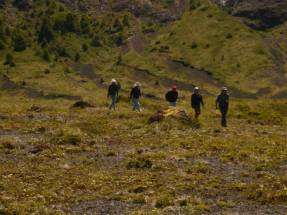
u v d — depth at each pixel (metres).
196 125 50.94
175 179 30.39
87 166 33.91
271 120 61.69
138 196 26.62
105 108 67.56
